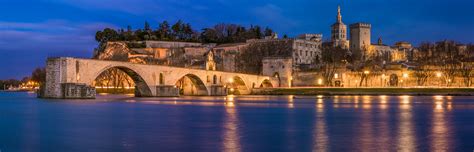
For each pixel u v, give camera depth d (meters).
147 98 166.62
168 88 186.88
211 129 57.75
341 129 57.16
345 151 41.28
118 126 61.50
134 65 168.38
